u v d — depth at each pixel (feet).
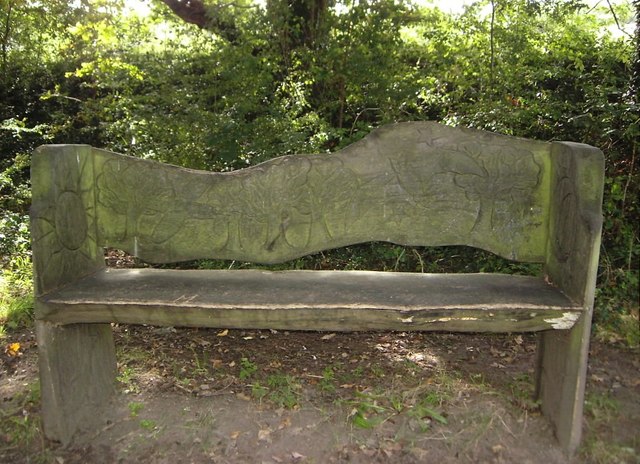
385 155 8.64
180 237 8.97
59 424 7.87
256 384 9.41
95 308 7.52
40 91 26.43
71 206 8.30
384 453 7.74
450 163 8.55
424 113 18.02
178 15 20.48
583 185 7.34
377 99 17.43
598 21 18.49
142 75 19.54
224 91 17.69
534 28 17.66
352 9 16.99
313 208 8.80
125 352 10.60
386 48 17.35
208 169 17.10
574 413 7.48
